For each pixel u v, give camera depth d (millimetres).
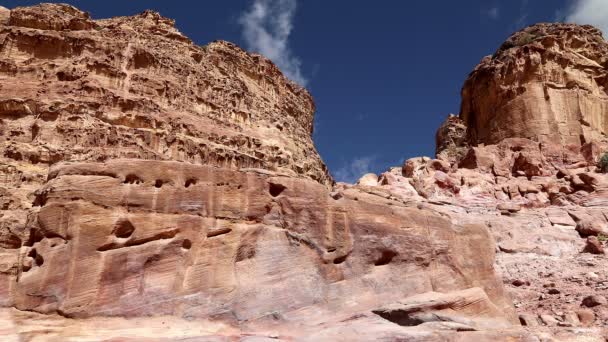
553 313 18172
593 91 41469
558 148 37438
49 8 34469
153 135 29438
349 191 17906
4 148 24344
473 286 17453
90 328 12586
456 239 18297
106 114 28672
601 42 45281
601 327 16016
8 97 27297
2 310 13203
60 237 13727
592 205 30438
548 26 46219
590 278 21562
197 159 31109
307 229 15961
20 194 21594
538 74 41344
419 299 14914
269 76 49062
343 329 13297
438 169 34938
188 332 12898
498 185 33375
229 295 14086
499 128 41375
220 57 43594
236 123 38562
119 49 33188
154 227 14305
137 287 13523
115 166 14703
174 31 41438
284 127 44000
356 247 16328
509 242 26469
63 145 25719
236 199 15625
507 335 13648
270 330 13688
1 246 16125
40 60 30750
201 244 14609
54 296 13055
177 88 34875
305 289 14945
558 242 26594
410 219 17562
